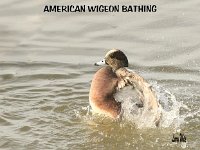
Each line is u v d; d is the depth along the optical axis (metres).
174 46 23.48
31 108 18.83
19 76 21.48
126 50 23.44
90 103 18.78
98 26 25.67
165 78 21.00
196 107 18.73
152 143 16.47
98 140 16.72
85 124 17.83
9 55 23.53
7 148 15.95
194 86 20.25
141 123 17.77
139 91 18.08
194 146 16.06
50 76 21.47
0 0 28.61
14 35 25.31
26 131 17.09
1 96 19.72
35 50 23.94
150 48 23.48
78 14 26.91
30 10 27.52
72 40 24.69
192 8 26.70
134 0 27.84
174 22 25.45
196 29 24.69
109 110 18.47
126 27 25.38
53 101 19.42
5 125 17.48
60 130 17.28
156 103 17.48
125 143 16.53
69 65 22.41
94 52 23.48
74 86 20.56
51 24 26.14
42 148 15.98
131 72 18.11
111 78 18.67
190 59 22.38
